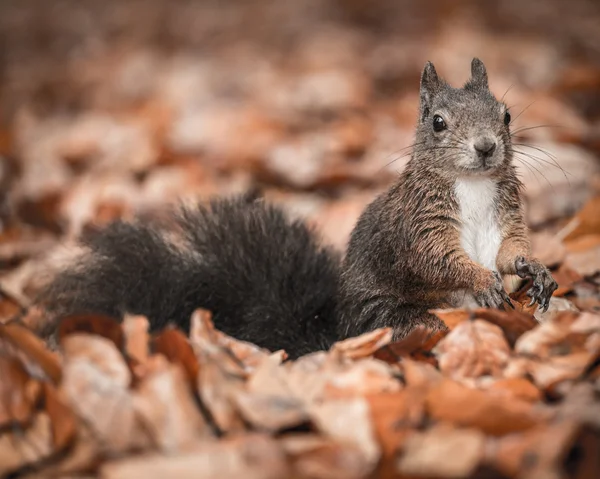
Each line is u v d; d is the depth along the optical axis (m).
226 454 5.67
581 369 6.82
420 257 8.55
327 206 14.14
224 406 6.31
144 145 17.92
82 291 8.84
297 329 9.00
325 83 20.69
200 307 8.93
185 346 6.86
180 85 23.59
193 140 18.05
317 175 15.32
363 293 8.84
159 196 15.23
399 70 22.69
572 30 24.83
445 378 6.87
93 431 6.18
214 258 9.30
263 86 22.83
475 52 23.47
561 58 22.17
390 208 8.93
